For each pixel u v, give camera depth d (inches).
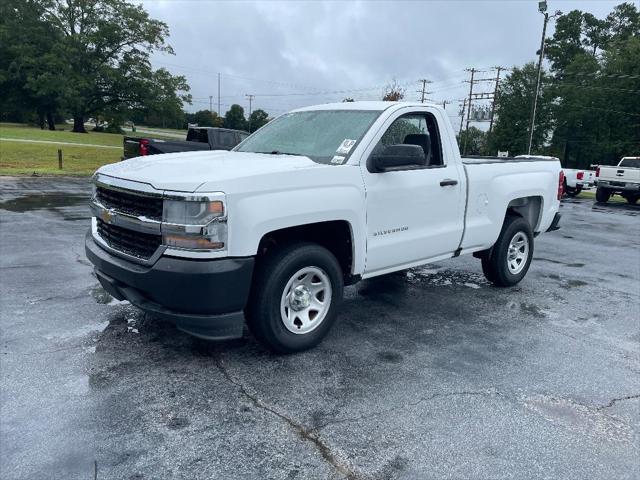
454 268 277.6
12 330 163.0
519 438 115.1
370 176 163.8
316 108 200.1
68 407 119.7
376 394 132.3
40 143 1259.2
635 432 120.0
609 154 2118.6
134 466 99.8
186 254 127.1
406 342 168.7
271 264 142.5
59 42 2116.1
